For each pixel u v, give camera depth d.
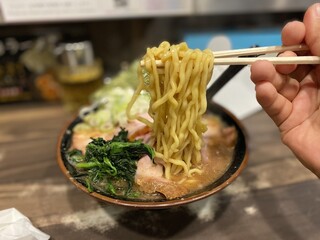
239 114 0.38
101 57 0.48
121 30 0.46
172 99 0.21
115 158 0.23
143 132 0.26
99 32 0.46
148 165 0.23
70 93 0.42
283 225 0.26
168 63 0.21
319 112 0.24
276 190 0.29
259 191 0.29
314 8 0.22
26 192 0.30
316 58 0.22
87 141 0.27
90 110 0.32
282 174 0.31
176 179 0.23
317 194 0.29
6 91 0.43
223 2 0.40
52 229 0.26
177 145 0.22
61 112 0.42
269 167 0.32
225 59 0.22
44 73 0.43
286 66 0.22
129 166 0.23
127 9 0.38
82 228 0.26
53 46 0.43
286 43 0.23
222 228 0.26
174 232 0.26
